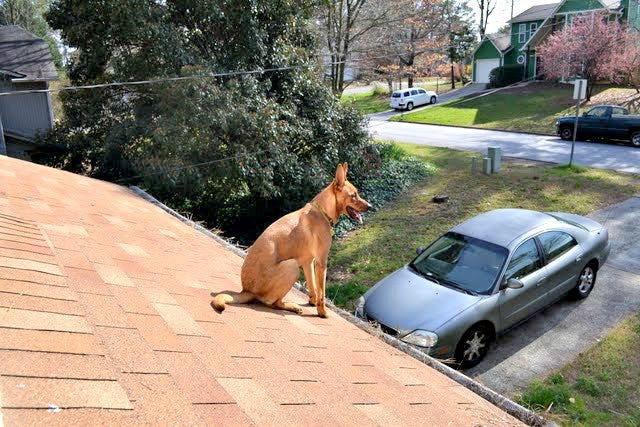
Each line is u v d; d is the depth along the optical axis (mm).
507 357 7926
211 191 14789
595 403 6770
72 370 2115
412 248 13289
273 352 3438
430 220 15109
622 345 8062
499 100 37031
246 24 14445
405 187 18391
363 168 17984
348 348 4250
